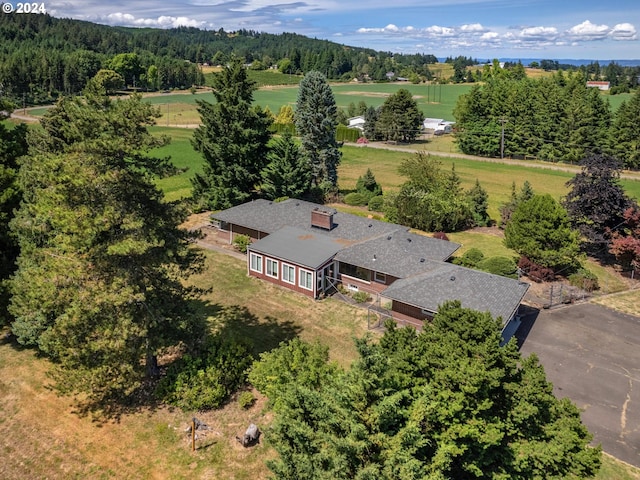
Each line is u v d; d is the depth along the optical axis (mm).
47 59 148000
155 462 18328
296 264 33812
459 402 14914
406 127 106688
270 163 52781
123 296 19000
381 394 13164
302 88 58625
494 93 92625
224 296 33406
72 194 18734
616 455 19703
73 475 17656
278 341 27906
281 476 13500
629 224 37969
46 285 19297
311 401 14133
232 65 49969
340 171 76625
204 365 22453
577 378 24750
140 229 19656
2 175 26297
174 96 166875
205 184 51625
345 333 29141
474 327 16641
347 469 12680
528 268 36500
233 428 20141
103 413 20969
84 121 18594
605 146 82125
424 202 47625
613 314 31500
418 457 14555
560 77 107688
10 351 25328
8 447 18875
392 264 33281
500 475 15516
